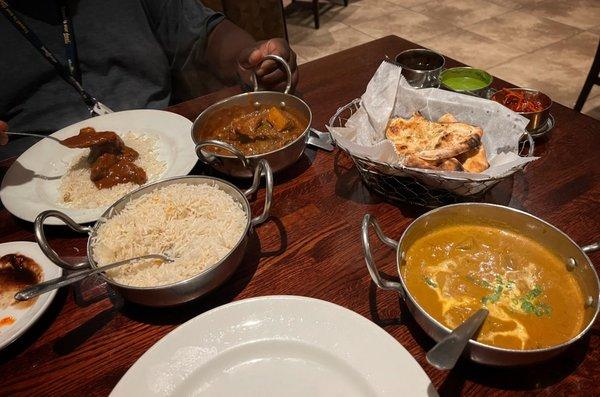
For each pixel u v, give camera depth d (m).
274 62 1.50
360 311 0.90
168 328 0.92
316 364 0.76
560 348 0.65
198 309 0.94
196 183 1.10
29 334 0.92
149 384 0.73
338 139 1.08
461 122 1.22
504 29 4.33
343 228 1.10
